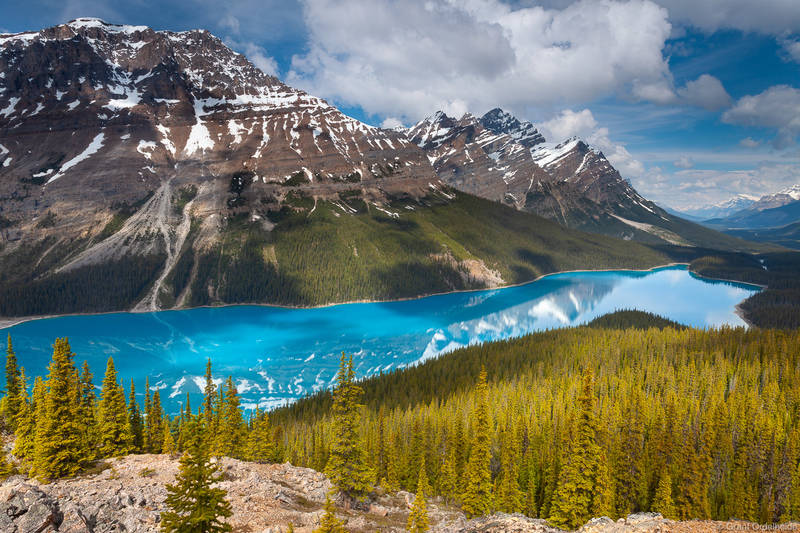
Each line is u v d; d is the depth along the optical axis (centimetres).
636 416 8781
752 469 8162
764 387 11300
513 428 8019
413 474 8362
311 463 8488
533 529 3512
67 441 4719
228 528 2630
